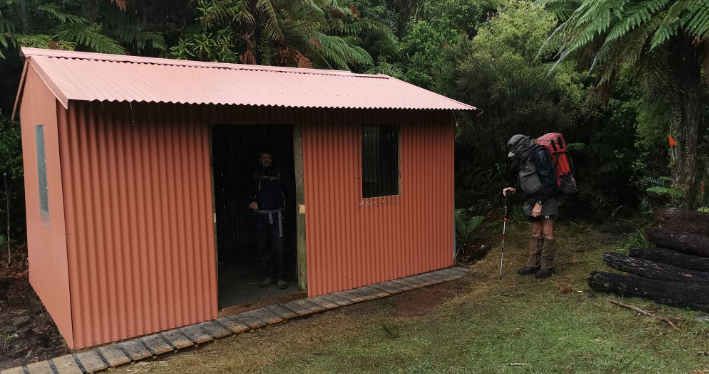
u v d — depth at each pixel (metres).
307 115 5.20
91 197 4.01
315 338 4.28
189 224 4.57
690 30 4.95
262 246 5.81
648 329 3.96
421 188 6.29
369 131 5.75
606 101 6.49
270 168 5.78
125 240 4.21
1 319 5.02
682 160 5.93
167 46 8.25
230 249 8.12
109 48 7.13
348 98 5.27
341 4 10.49
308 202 5.28
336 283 5.57
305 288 5.41
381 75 7.11
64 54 4.81
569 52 6.02
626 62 5.60
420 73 9.62
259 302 5.08
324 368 3.66
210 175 4.67
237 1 7.97
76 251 3.95
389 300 5.34
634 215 7.41
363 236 5.75
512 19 7.91
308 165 5.25
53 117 3.97
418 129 6.19
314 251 5.38
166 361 3.91
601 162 7.66
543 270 5.60
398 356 3.81
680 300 4.25
